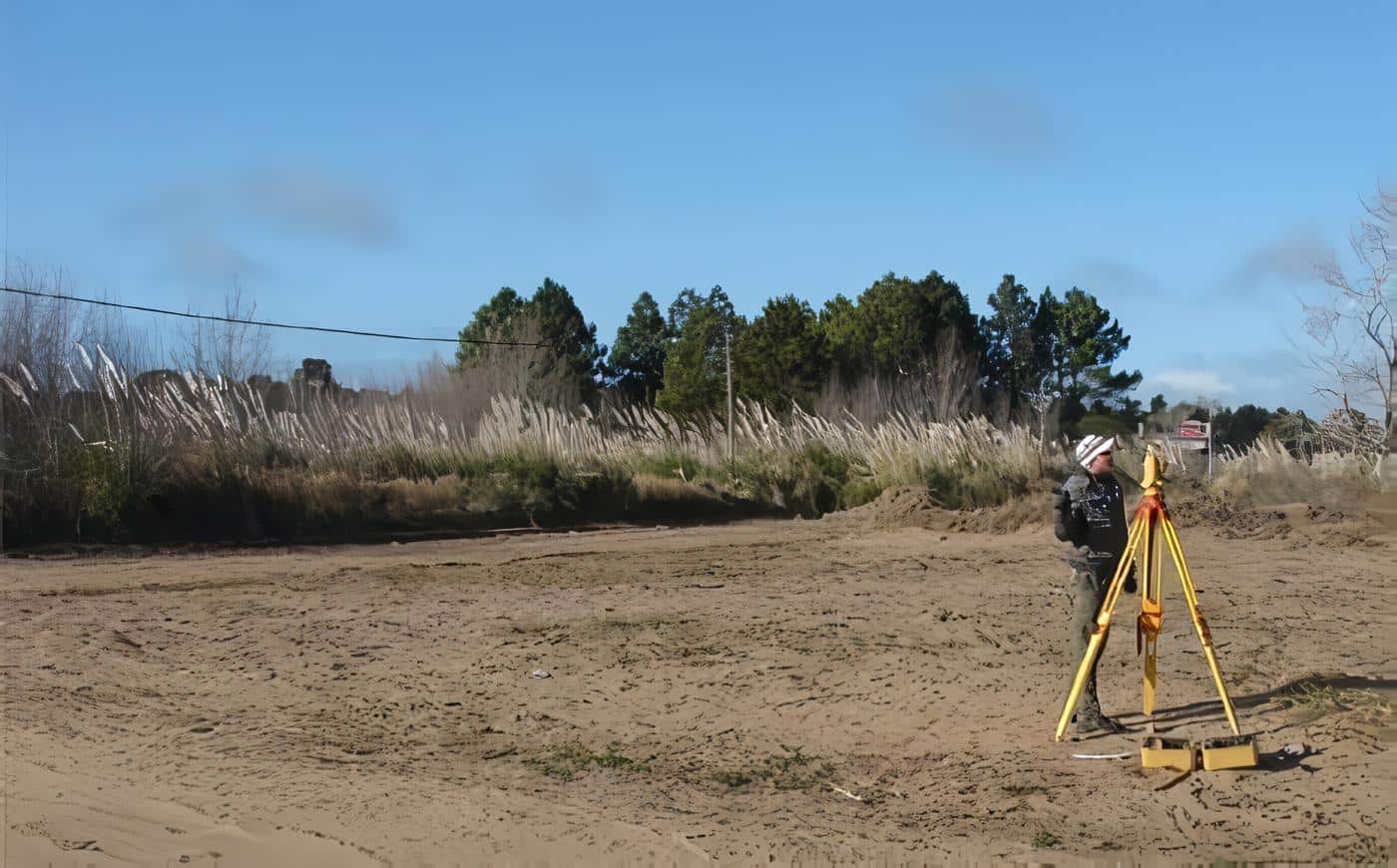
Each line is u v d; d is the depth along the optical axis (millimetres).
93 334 23578
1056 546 19484
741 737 8148
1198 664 9773
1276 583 14805
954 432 28812
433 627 12414
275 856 5863
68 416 21797
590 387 59938
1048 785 6770
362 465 26125
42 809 6504
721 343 61844
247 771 7340
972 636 11297
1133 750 7324
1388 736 7176
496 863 5812
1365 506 21422
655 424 33469
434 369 39281
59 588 15438
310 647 11414
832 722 8469
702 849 6012
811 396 48031
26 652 11008
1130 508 21641
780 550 20094
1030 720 8227
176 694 9500
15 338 21578
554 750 7883
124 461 21281
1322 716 7762
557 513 26078
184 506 21984
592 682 9797
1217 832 5938
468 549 20922
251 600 14398
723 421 37844
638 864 5797
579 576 16578
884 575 16359
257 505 22672
